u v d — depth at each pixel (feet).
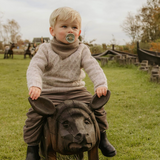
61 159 8.31
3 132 11.82
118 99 18.20
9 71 37.99
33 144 6.96
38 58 6.76
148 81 24.94
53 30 7.06
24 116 14.78
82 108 5.84
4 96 20.39
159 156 8.95
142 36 119.55
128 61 42.75
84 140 5.23
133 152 9.32
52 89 6.86
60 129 5.63
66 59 6.86
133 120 13.26
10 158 9.27
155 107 15.62
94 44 81.76
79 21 6.87
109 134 11.21
